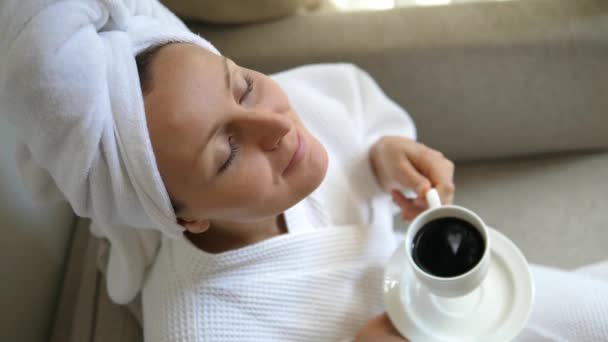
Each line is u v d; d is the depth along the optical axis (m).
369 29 1.03
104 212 0.70
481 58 1.00
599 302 0.79
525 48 0.98
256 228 0.82
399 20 1.03
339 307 0.82
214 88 0.64
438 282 0.69
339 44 1.02
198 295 0.77
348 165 0.95
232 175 0.66
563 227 1.08
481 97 1.06
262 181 0.68
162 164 0.64
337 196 0.92
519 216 1.11
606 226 1.06
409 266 0.83
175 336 0.76
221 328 0.76
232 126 0.65
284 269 0.80
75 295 0.97
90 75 0.59
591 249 1.05
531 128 1.10
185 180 0.65
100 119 0.61
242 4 1.01
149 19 0.73
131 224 0.74
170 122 0.62
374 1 1.19
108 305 0.93
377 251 0.88
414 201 0.92
